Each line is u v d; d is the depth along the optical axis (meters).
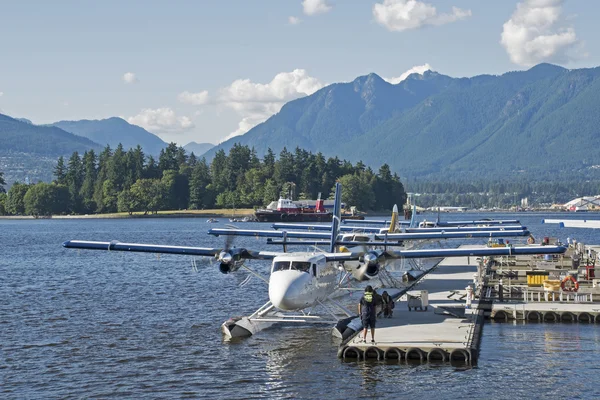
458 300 36.22
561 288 36.25
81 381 23.27
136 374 24.03
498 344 27.55
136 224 177.50
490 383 22.41
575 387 21.94
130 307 38.00
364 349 25.47
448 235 41.69
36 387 22.64
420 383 22.48
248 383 22.89
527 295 36.22
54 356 26.48
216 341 28.86
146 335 30.20
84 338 29.64
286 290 27.59
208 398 21.47
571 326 31.22
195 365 25.09
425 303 33.22
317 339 28.95
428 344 25.58
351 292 38.41
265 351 27.02
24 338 29.69
